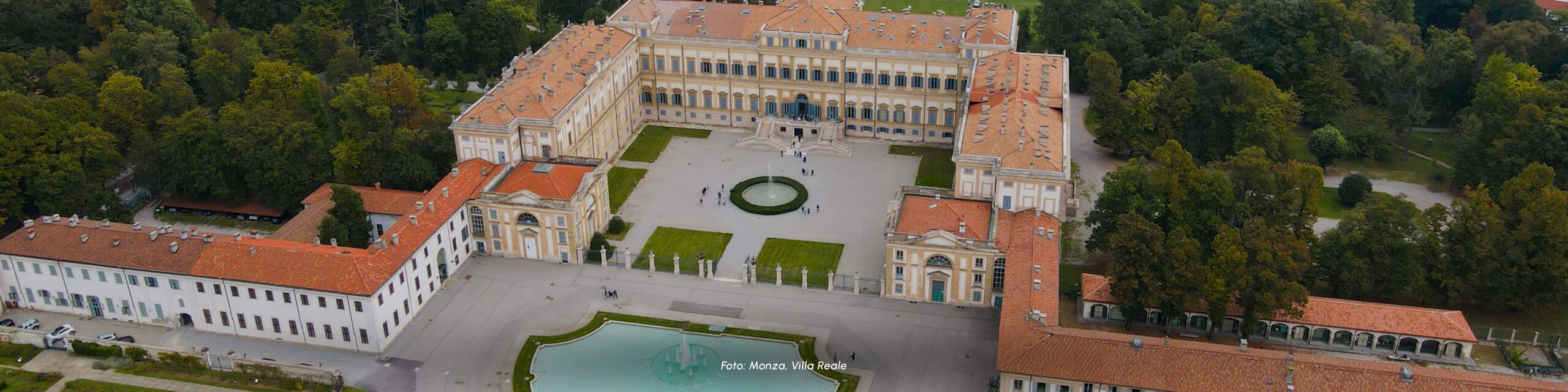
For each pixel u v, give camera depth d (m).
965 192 199.25
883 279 187.75
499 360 171.12
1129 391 148.12
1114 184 190.12
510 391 162.88
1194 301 165.62
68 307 185.00
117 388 162.25
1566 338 171.00
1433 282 179.00
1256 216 187.25
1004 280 179.50
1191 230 183.88
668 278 197.12
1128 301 170.12
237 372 166.12
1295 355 148.62
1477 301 179.88
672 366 169.00
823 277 197.38
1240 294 166.00
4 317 185.38
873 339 176.50
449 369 168.50
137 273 176.25
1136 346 149.88
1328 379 142.88
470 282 194.88
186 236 180.00
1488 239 173.38
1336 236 181.00
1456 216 179.25
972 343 174.62
